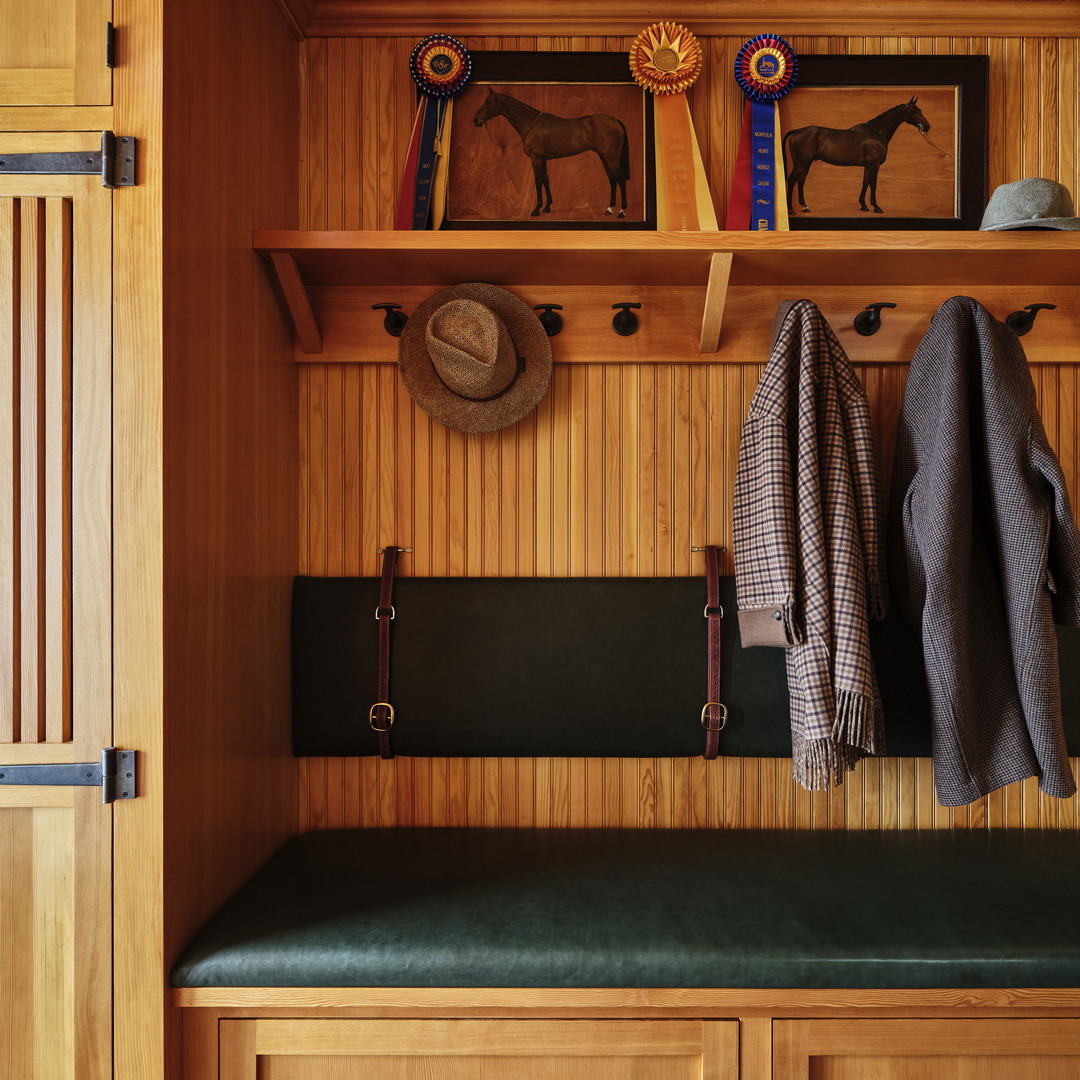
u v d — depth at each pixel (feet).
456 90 5.36
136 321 3.69
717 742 5.28
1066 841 5.17
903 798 5.46
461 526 5.51
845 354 4.96
